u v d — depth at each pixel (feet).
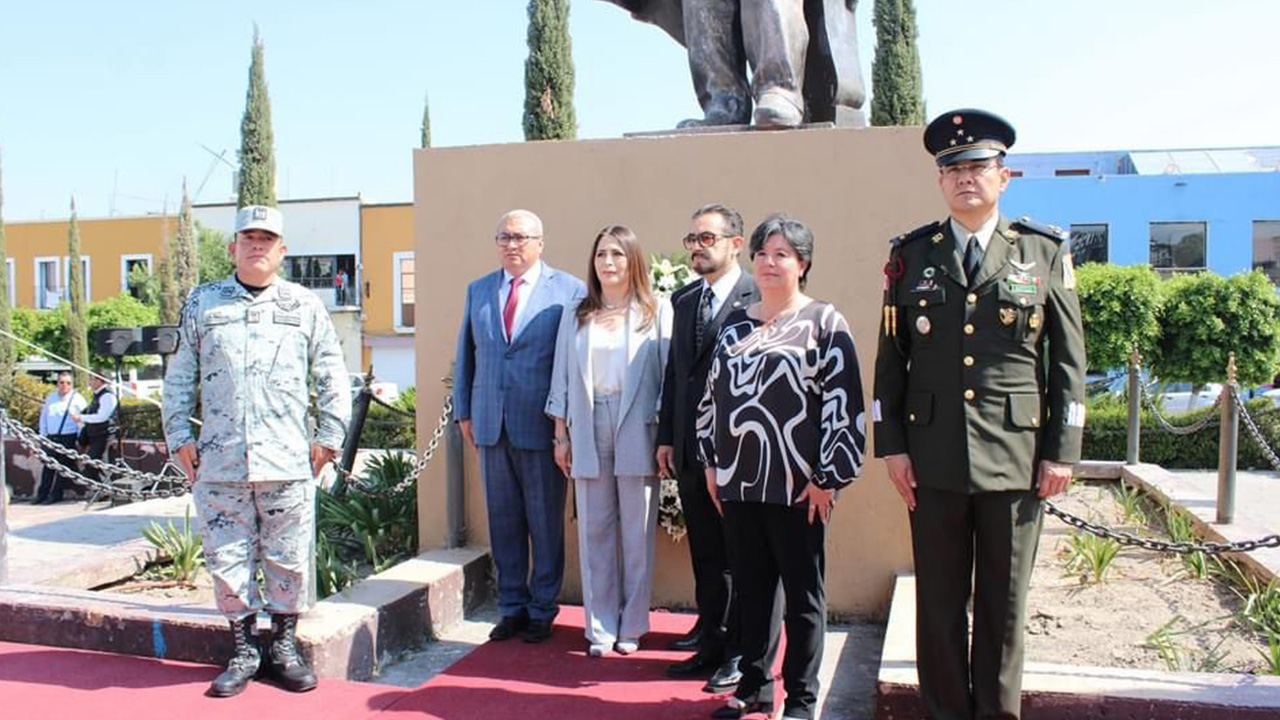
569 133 63.10
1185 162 98.84
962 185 10.54
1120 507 25.22
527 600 15.29
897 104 65.46
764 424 11.21
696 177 17.10
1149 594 17.13
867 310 16.34
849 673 14.03
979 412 10.43
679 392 13.42
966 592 10.87
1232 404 20.92
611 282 14.11
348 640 13.96
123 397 53.93
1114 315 52.13
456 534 18.08
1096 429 46.21
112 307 97.86
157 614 14.47
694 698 12.71
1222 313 51.90
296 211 120.78
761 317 11.73
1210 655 13.99
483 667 13.93
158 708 12.51
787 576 11.37
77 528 26.02
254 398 12.97
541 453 14.87
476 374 15.17
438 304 18.39
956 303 10.60
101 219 126.82
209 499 13.07
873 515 16.30
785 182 16.69
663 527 16.62
